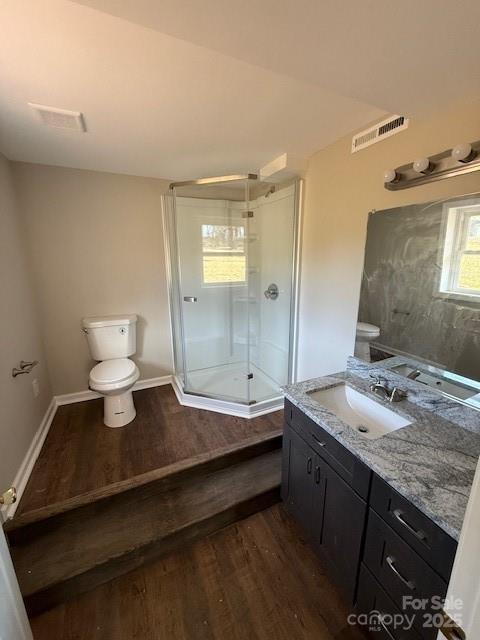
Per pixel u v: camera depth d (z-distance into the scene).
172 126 1.66
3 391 1.64
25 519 1.50
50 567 1.36
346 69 0.97
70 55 1.07
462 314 1.23
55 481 1.78
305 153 2.09
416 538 0.91
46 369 2.49
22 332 2.00
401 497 0.95
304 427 1.46
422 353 1.41
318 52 0.89
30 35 0.96
